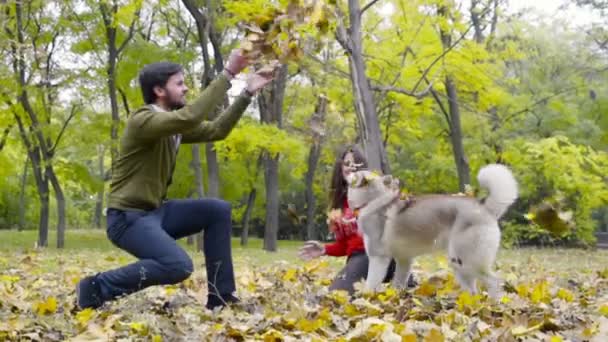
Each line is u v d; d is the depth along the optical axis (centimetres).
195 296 538
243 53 431
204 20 1917
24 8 1769
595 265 1135
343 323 431
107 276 457
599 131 2130
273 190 2166
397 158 2647
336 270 959
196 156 1983
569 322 448
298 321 429
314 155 2472
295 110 1927
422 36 1562
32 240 2616
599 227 3212
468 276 512
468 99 1859
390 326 391
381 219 528
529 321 436
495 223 504
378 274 532
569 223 346
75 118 2145
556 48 2105
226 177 2486
